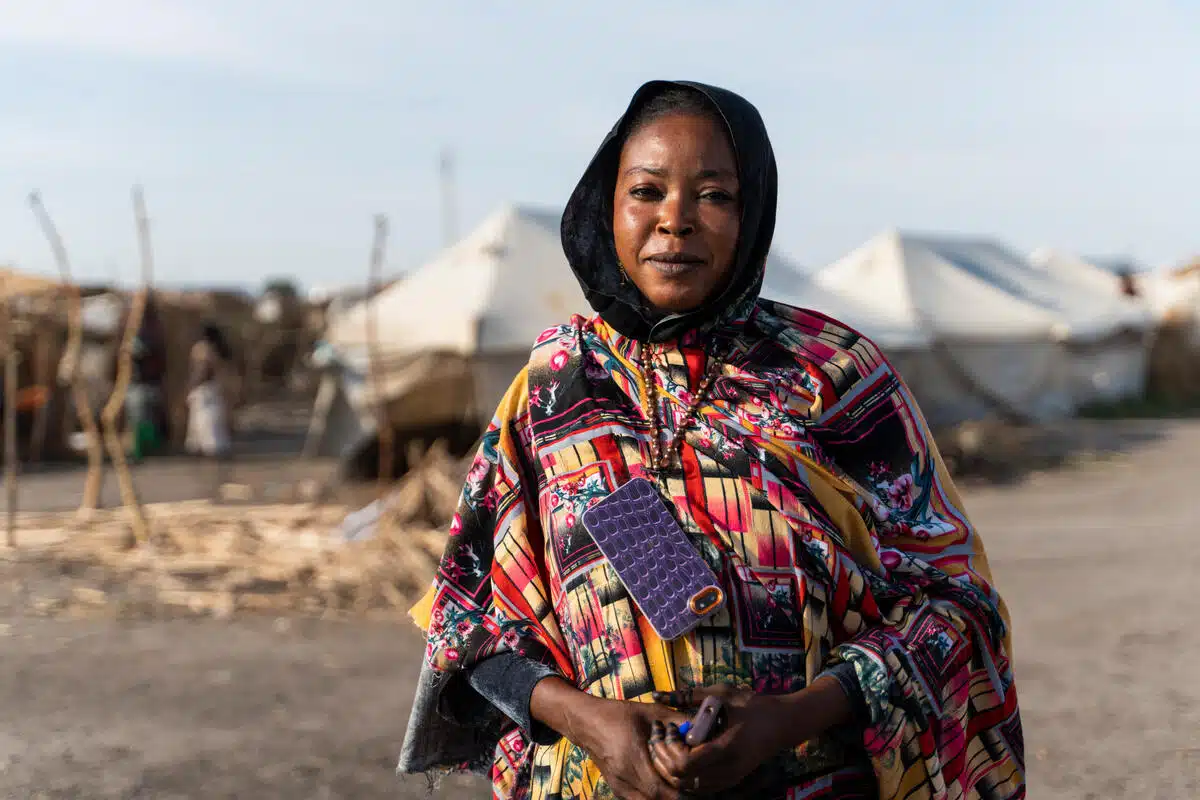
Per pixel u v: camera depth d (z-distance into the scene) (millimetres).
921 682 1333
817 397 1413
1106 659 5863
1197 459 16203
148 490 13273
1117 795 4023
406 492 9000
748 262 1454
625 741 1260
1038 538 9969
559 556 1421
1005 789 1508
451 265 13859
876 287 20281
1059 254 28156
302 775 4305
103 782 4242
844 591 1354
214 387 14992
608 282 1507
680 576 1330
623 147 1486
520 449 1520
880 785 1344
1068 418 21953
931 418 19344
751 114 1437
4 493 12844
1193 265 29703
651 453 1403
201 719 5039
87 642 6488
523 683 1412
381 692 5477
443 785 4234
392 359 12906
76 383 10828
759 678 1322
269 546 8812
